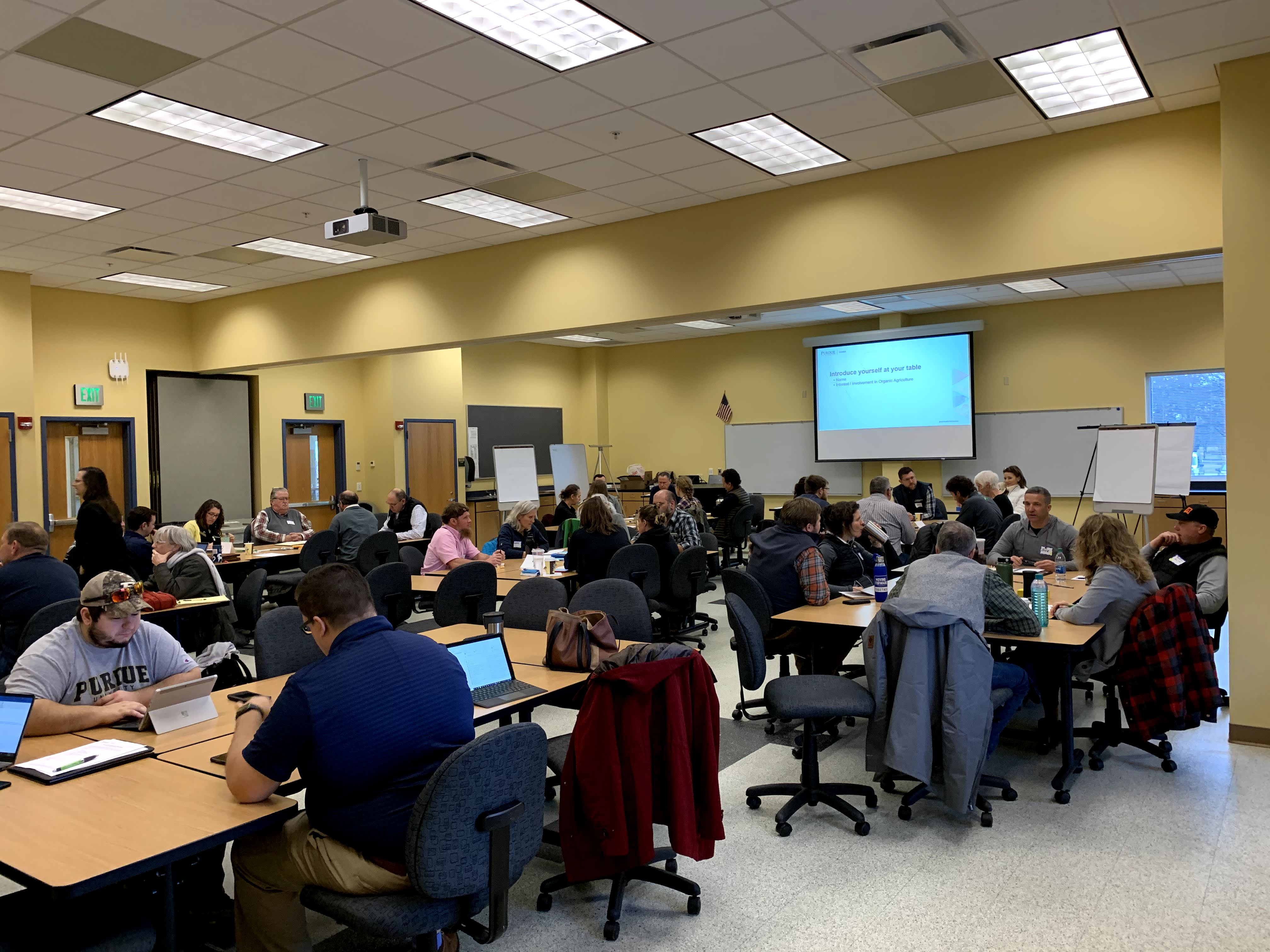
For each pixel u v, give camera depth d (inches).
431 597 234.5
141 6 137.0
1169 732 168.1
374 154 207.6
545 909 107.3
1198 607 143.7
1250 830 124.9
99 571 220.5
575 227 273.6
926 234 215.8
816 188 231.9
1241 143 159.0
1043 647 138.0
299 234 279.4
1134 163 190.2
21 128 188.4
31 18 140.2
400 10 139.9
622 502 502.0
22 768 87.4
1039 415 425.4
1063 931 99.7
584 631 127.6
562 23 146.7
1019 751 161.0
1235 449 159.5
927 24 147.7
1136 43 153.6
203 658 125.0
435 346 319.3
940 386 438.0
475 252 302.0
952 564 133.3
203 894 99.0
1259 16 144.2
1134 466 270.2
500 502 454.9
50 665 104.2
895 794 142.6
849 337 458.3
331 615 81.4
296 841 80.7
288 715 76.2
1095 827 127.6
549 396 550.9
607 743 97.1
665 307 259.0
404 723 78.4
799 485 297.4
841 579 193.0
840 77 168.1
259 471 424.5
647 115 185.5
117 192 235.6
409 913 76.3
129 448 381.4
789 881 113.7
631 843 98.7
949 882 112.2
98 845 70.8
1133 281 377.4
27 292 333.4
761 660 141.6
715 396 525.7
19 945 71.3
